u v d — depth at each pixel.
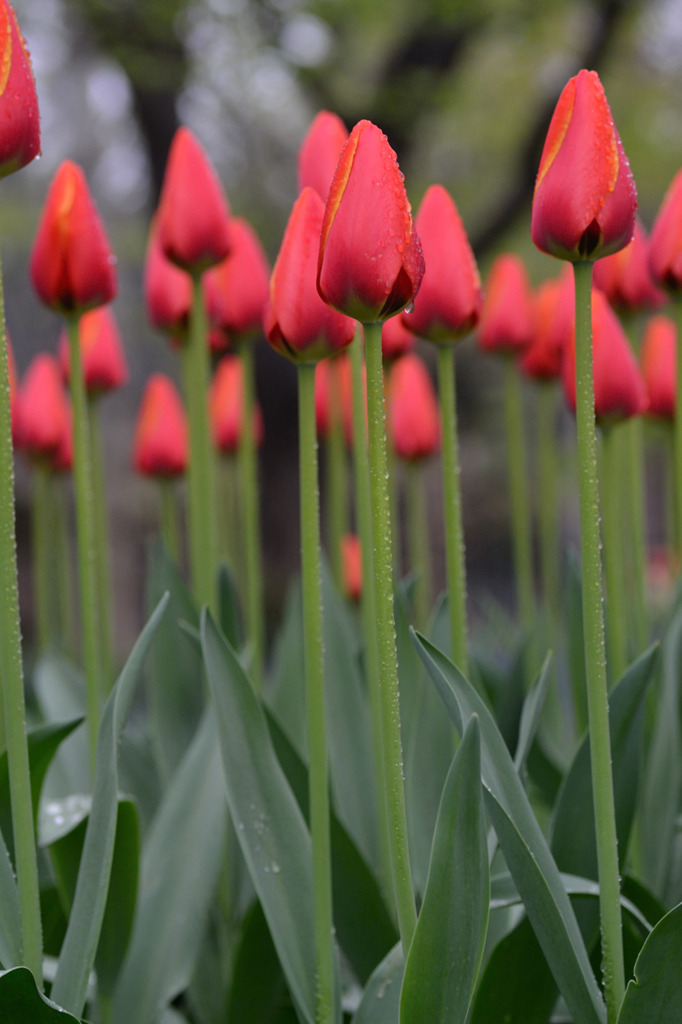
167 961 1.43
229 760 1.37
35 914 1.31
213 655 1.37
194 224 1.50
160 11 4.54
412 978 1.29
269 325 1.33
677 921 1.28
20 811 1.30
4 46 1.29
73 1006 1.31
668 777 1.51
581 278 1.30
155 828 1.46
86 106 7.37
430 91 5.34
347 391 1.98
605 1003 1.33
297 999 1.34
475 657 1.75
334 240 1.28
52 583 3.59
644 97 5.81
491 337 2.01
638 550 1.61
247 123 6.05
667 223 1.46
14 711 1.30
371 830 1.50
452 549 1.40
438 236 1.37
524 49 5.74
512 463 2.06
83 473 1.43
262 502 6.10
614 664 1.49
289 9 4.71
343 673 1.52
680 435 1.52
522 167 5.79
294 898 1.36
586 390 1.30
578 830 1.38
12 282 7.55
